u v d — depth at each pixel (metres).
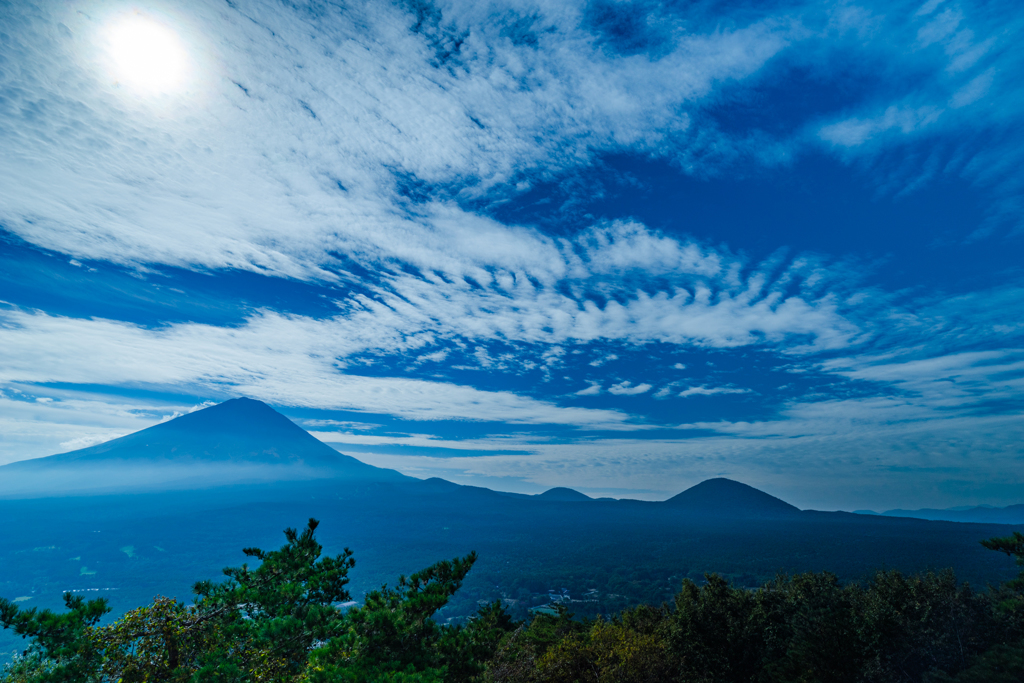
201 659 10.37
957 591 27.48
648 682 26.59
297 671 10.73
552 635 30.66
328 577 13.45
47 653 9.38
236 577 12.95
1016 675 21.44
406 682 10.18
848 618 29.08
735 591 37.16
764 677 31.20
